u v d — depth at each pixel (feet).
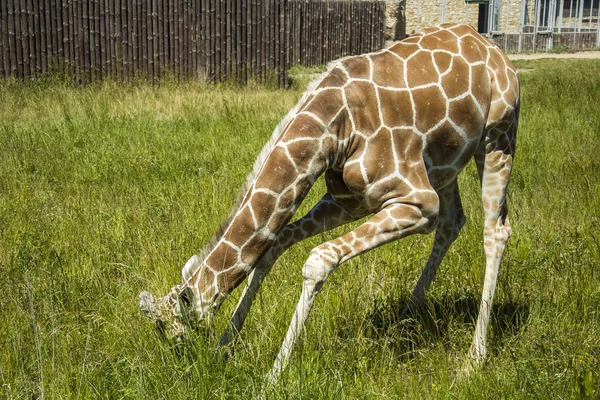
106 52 47.44
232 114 38.45
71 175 27.02
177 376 12.91
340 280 17.66
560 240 20.48
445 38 15.24
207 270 12.86
